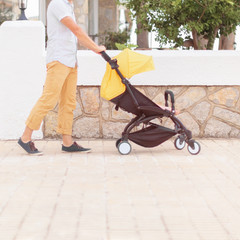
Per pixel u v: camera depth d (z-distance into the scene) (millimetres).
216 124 6340
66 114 5398
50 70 5219
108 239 2852
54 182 4125
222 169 4680
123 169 4633
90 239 2850
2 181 4156
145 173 4480
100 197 3695
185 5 7582
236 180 4258
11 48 6059
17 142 5902
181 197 3723
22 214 3289
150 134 5402
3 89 6109
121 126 6277
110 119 6262
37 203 3537
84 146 5824
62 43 5191
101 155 5316
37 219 3189
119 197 3699
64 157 5191
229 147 5789
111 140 6230
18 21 6133
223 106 6320
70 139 5449
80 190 3885
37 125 5266
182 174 4457
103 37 15102
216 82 6219
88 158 5148
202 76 6191
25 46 6066
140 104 5305
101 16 16016
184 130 5387
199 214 3324
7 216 3248
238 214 3334
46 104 5230
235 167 4770
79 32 5098
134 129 6266
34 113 5234
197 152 5363
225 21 8039
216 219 3227
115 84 5238
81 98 6207
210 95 6289
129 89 5227
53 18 5168
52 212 3332
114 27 16094
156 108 5309
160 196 3742
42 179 4227
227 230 3025
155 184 4094
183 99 6270
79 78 6113
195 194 3811
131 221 3166
